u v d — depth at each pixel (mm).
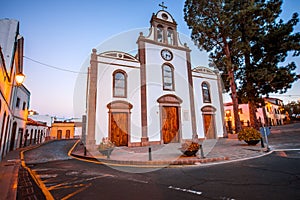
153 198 2988
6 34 8328
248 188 3281
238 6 14109
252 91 14016
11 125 11695
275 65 13500
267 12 13492
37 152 11406
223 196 2959
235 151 7926
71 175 4906
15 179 4422
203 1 14586
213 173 4578
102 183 4008
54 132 29344
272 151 7844
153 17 14945
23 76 7109
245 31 13938
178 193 3197
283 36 13234
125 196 3135
